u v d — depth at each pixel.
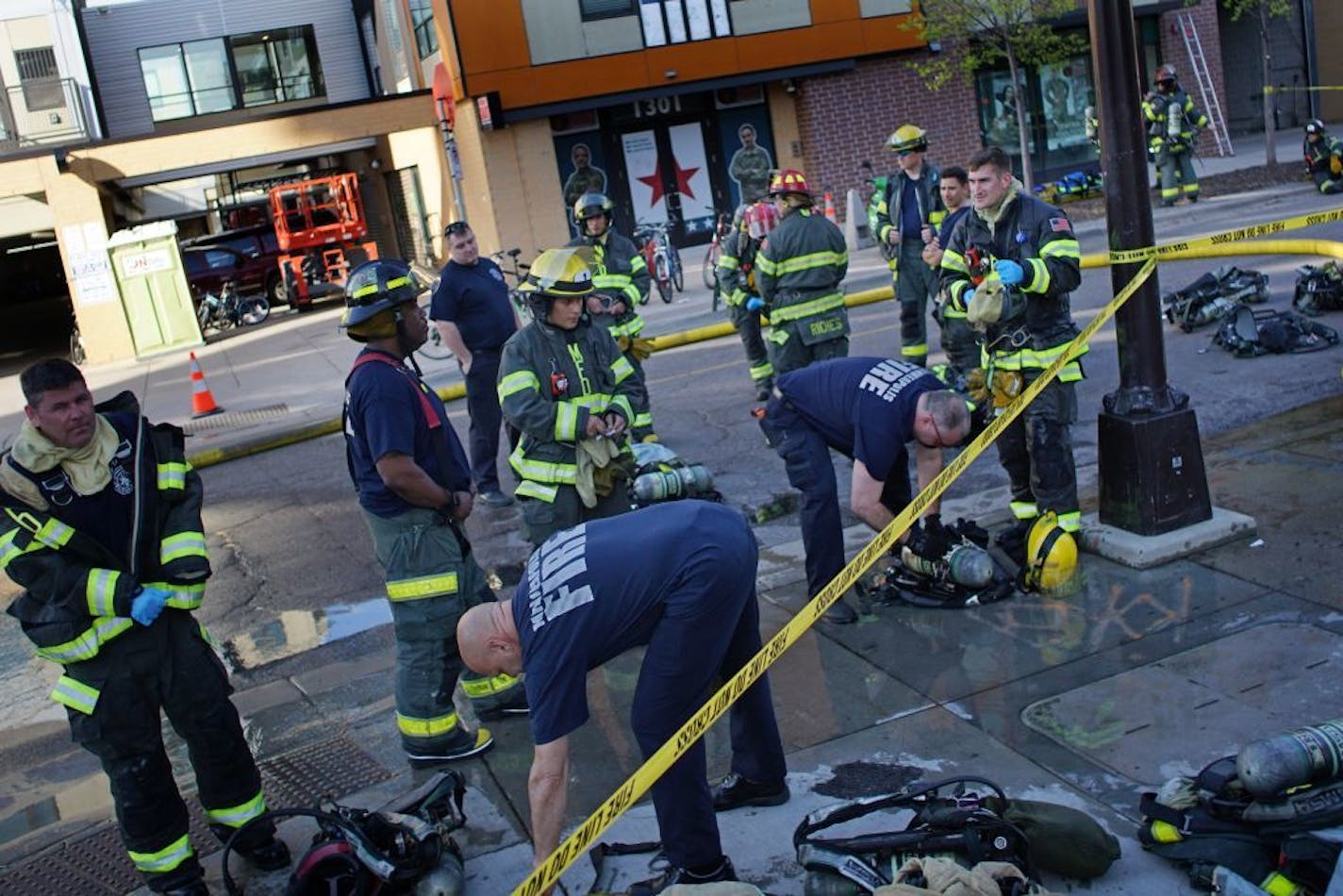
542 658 3.39
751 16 21.42
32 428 3.77
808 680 5.08
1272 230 5.80
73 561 3.81
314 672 6.02
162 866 4.00
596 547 3.50
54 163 20.39
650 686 3.53
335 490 9.65
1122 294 5.47
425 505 4.59
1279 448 7.00
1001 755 4.30
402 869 3.70
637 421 7.80
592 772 4.60
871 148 22.72
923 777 4.23
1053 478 5.82
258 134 21.58
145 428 3.98
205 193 30.53
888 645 5.29
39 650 3.86
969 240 5.93
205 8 28.11
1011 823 3.51
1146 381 5.73
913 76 22.75
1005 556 6.06
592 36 20.73
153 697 3.96
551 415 5.14
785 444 5.44
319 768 4.94
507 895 3.87
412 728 4.75
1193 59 24.61
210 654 4.10
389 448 4.44
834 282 8.06
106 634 3.85
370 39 28.67
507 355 5.22
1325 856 3.21
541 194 21.25
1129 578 5.57
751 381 10.95
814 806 4.15
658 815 3.66
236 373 17.14
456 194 14.62
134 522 3.87
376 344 4.64
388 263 4.66
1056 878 3.54
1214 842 3.43
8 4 23.36
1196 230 15.42
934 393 4.94
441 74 14.41
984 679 4.86
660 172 21.95
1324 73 28.25
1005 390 5.83
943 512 6.92
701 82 21.33
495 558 7.39
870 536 6.75
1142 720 4.39
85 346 21.03
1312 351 9.12
